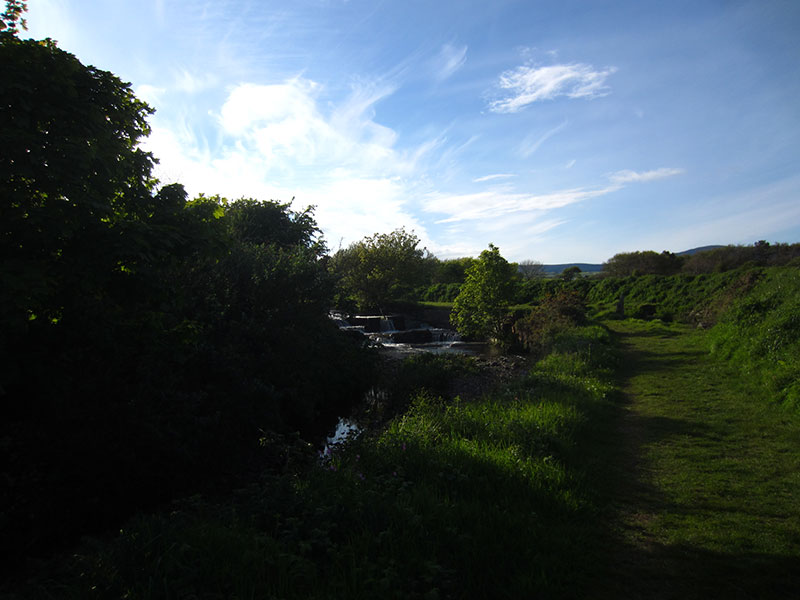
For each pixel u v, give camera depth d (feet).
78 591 10.18
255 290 36.32
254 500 13.99
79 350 18.74
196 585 9.71
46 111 13.25
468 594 10.13
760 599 10.27
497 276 78.43
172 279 25.84
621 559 12.10
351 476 15.55
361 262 122.42
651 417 25.73
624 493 16.34
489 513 13.43
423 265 136.46
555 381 32.35
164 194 17.26
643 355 47.88
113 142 14.79
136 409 20.34
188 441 21.90
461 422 22.50
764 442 20.57
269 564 10.27
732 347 39.45
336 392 39.52
